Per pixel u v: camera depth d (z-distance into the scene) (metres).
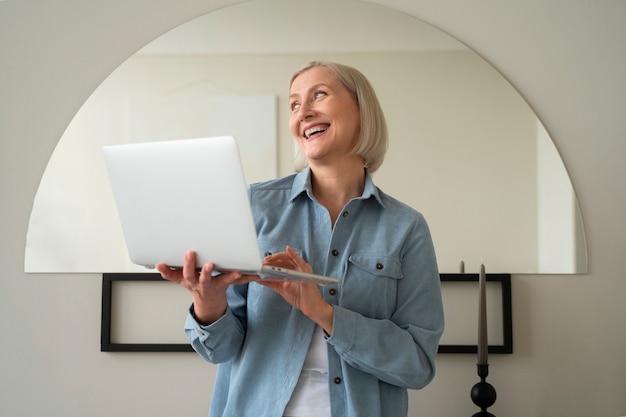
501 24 2.05
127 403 1.98
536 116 2.01
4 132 2.03
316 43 2.04
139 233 1.15
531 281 1.98
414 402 1.97
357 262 1.30
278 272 1.05
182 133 2.02
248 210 1.01
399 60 2.03
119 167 1.11
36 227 2.01
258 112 2.02
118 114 2.03
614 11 2.04
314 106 1.34
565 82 2.03
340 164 1.36
